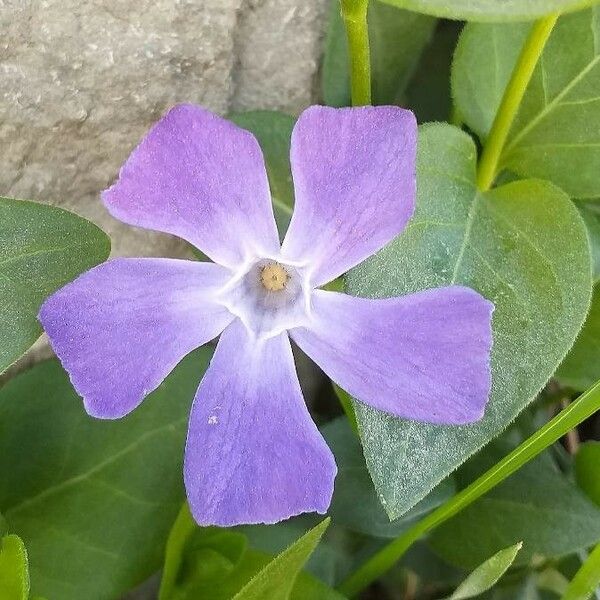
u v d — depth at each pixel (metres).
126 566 0.08
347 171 0.06
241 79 0.09
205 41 0.08
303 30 0.09
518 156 0.08
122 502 0.08
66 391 0.08
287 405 0.07
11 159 0.08
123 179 0.06
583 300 0.07
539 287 0.07
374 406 0.06
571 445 0.11
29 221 0.07
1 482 0.08
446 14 0.06
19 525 0.08
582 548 0.09
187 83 0.08
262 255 0.06
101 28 0.08
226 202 0.06
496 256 0.07
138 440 0.08
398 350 0.06
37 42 0.07
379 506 0.09
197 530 0.08
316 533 0.06
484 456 0.09
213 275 0.07
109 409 0.06
